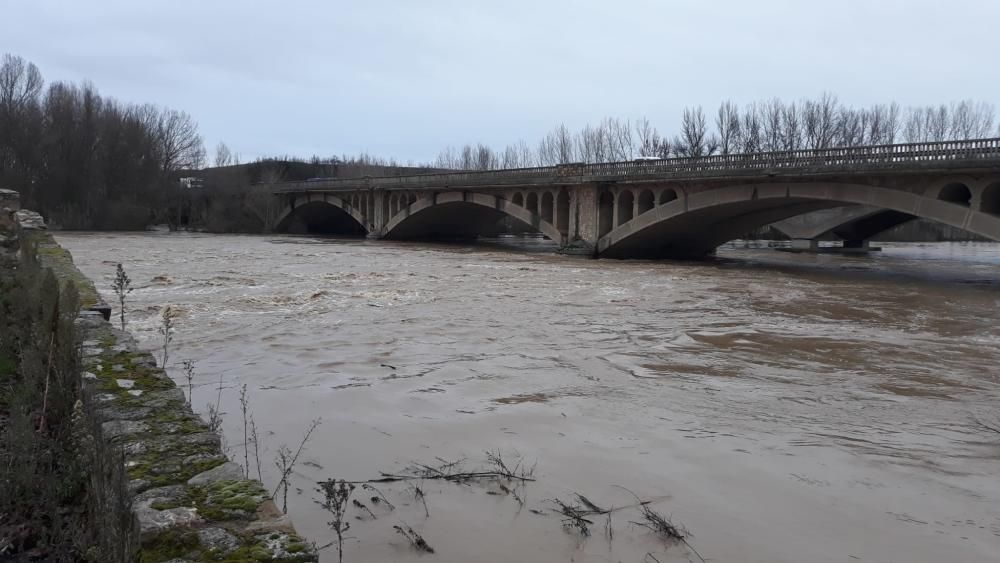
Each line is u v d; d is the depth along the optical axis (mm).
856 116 77938
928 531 6305
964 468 7934
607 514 6445
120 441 4551
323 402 10008
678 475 7516
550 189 50406
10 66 75562
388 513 6285
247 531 3527
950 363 13953
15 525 4324
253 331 15578
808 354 14719
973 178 28781
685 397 10883
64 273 11867
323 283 26109
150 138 84250
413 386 11102
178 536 3428
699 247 50000
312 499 6508
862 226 62031
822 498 6992
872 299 25156
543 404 10227
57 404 5574
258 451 7852
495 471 7441
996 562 5754
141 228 79375
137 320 16453
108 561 3346
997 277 35250
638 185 43906
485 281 28516
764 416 9938
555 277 31172
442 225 72812
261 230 88188
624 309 21047
